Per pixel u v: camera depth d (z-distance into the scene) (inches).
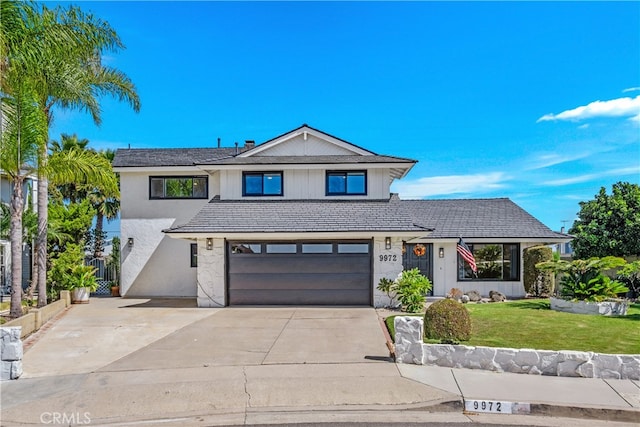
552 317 482.0
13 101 485.7
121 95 641.6
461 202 853.8
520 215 786.8
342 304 609.0
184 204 769.6
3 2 440.8
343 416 231.9
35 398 251.3
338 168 666.8
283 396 254.1
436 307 347.9
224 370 297.7
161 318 514.3
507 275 733.3
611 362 283.9
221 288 609.0
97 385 270.7
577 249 889.5
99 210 1097.4
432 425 222.8
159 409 238.7
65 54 501.0
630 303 616.1
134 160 784.3
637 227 812.0
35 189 870.4
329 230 579.2
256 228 587.5
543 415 236.7
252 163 657.6
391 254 601.0
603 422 229.3
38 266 565.6
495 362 297.1
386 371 293.6
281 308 586.9
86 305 641.6
